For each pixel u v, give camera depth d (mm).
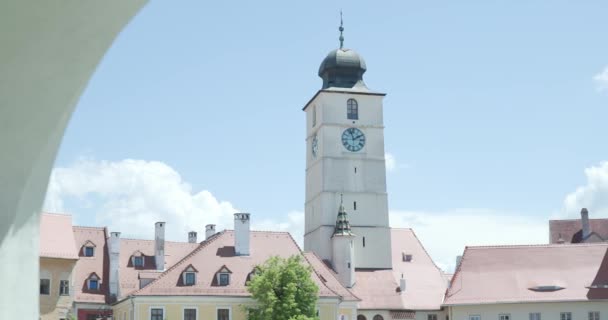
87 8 11633
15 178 13109
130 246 107000
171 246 112125
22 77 12195
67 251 93438
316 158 129750
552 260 102188
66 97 12961
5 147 12812
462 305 100125
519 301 98375
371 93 129875
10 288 13336
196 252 94250
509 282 100875
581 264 101062
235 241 96188
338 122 128375
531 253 103562
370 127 128875
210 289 90812
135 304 88750
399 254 123562
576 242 134750
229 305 90500
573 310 97500
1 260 13117
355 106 129625
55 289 92250
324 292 94125
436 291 116250
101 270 102500
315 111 132625
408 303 113438
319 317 93188
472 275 102875
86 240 104688
